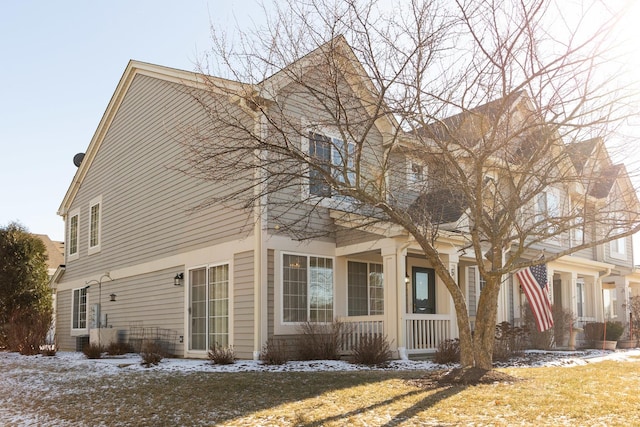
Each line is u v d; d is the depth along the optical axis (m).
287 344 12.91
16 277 22.42
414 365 11.77
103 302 19.28
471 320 16.66
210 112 10.66
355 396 8.06
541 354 15.09
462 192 10.28
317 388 8.77
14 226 23.44
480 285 17.67
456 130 9.63
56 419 7.86
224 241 13.73
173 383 9.69
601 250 22.72
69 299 22.08
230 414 7.41
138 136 17.89
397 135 10.23
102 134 20.31
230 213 13.61
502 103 8.77
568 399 7.48
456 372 9.23
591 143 9.55
